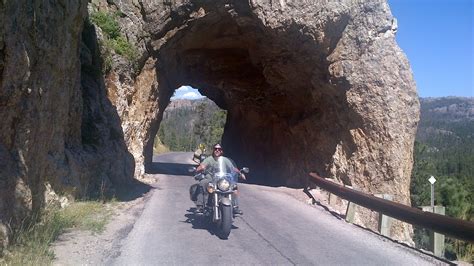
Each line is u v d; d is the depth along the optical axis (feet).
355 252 28.07
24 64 24.85
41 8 28.94
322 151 67.36
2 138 24.62
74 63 40.01
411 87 61.46
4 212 23.27
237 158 113.09
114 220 33.99
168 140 302.66
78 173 39.63
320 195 57.11
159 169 88.43
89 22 55.11
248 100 92.84
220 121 239.30
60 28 33.06
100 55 56.39
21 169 25.54
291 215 41.22
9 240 22.45
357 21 60.75
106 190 45.24
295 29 61.36
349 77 61.26
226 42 73.77
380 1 60.85
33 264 20.74
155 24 63.67
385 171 60.70
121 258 24.35
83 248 25.64
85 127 48.08
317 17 60.29
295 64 66.95
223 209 29.76
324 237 32.12
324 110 66.74
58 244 25.89
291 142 77.56
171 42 67.05
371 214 52.75
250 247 27.99
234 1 61.98
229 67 86.22
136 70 63.98
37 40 27.86
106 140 50.55
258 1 61.05
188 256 25.35
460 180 138.72
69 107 40.68
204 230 32.45
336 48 61.82
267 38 65.57
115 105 57.98
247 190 60.18
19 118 25.76
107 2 62.34
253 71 83.92
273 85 76.13
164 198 47.65
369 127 61.26
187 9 62.95
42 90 29.19
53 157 34.37
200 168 32.60
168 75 76.89
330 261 25.55
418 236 62.34
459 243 32.99
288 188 67.77
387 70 60.70
